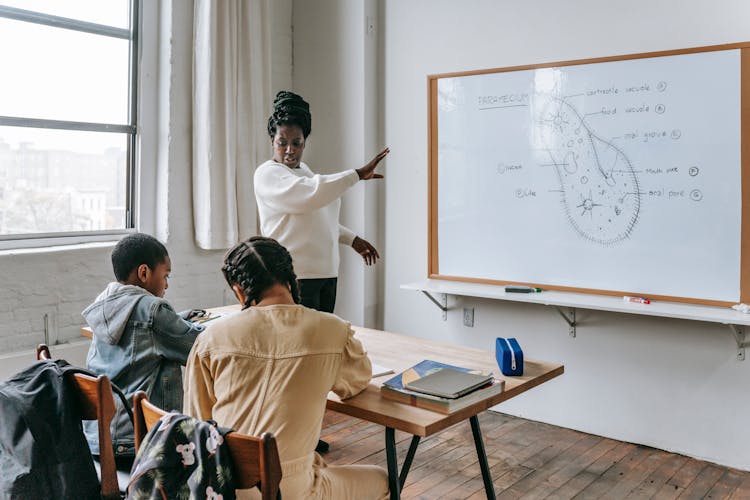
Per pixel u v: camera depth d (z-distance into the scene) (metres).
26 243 3.29
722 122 2.89
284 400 1.50
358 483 1.74
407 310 4.06
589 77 3.23
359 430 3.42
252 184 4.03
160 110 3.77
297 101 2.98
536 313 3.53
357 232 4.12
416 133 3.96
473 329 3.77
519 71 3.45
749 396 2.93
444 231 3.77
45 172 3.38
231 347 1.54
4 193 3.23
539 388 3.57
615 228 3.19
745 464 2.96
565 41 3.35
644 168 3.10
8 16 3.21
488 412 3.76
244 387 1.53
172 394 2.00
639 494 2.72
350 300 4.20
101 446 1.61
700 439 3.07
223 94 3.83
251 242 1.68
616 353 3.29
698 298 2.98
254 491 1.42
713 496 2.71
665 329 3.14
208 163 3.78
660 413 3.18
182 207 3.84
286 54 4.38
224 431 1.27
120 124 3.66
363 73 4.04
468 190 3.67
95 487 1.63
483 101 3.58
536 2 3.44
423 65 3.91
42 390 1.61
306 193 2.78
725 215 2.90
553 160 3.36
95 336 2.08
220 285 4.05
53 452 1.58
